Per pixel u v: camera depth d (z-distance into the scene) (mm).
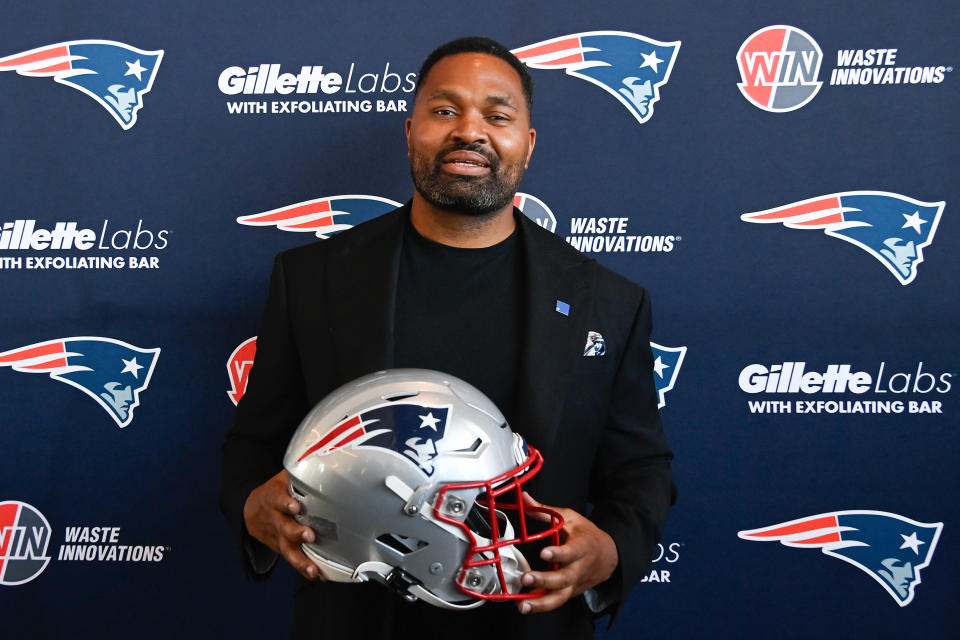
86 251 1463
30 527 1471
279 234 1464
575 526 954
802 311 1433
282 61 1447
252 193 1461
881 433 1431
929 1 1398
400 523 854
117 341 1468
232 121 1455
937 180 1410
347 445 865
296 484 892
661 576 1455
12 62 1452
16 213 1462
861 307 1426
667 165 1438
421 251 1139
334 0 1440
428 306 1116
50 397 1469
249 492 1059
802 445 1440
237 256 1467
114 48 1449
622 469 1184
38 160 1458
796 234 1430
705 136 1432
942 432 1422
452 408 895
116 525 1473
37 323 1467
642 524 1067
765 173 1430
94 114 1456
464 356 1094
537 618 1021
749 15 1417
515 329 1114
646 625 1459
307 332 1133
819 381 1434
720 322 1442
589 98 1438
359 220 1465
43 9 1446
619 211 1445
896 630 1434
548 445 1046
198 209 1462
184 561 1476
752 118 1426
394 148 1455
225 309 1467
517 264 1160
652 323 1328
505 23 1432
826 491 1438
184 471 1474
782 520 1443
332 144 1456
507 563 916
